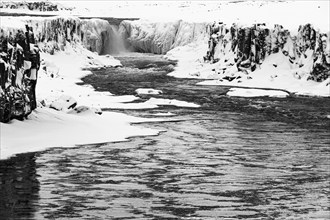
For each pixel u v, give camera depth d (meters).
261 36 63.94
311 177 28.20
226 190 25.75
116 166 29.20
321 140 37.19
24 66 35.25
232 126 41.34
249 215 22.36
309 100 52.88
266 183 26.97
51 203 23.14
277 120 43.94
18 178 26.44
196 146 34.53
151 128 39.44
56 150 31.56
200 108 48.47
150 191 25.27
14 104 33.94
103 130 37.16
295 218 22.05
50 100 46.16
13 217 21.42
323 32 59.47
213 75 65.25
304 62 61.16
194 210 22.83
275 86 59.78
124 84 60.34
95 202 23.48
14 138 32.34
